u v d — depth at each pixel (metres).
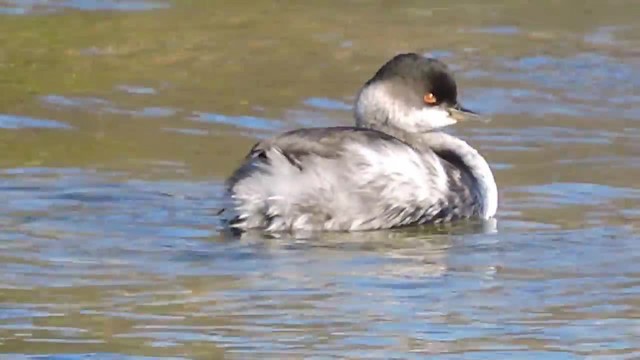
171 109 19.69
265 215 14.48
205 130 18.69
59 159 17.06
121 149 17.64
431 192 14.88
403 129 15.88
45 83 20.84
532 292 12.94
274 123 19.09
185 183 16.20
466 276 13.35
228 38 23.55
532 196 16.12
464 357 11.27
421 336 11.77
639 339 11.77
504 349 11.48
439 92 15.84
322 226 14.56
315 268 13.45
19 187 15.80
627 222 15.11
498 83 21.17
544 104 20.17
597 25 24.44
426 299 12.70
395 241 14.39
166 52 22.72
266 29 24.11
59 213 14.97
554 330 11.97
